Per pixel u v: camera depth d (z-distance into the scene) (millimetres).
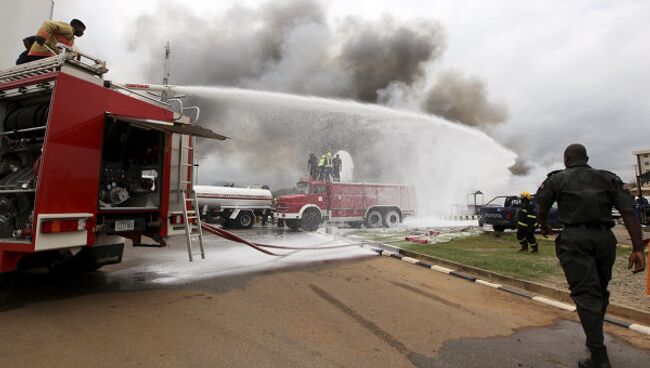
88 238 4188
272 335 3408
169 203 5484
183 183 5723
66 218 3932
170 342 3182
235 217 16297
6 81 4371
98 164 4316
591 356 2805
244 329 3537
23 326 3523
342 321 3857
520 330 3732
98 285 5180
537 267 6672
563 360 3027
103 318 3779
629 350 3318
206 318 3826
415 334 3549
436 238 11766
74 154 4047
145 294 4719
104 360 2809
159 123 4504
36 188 3697
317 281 5645
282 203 15570
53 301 4375
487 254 8320
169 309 4102
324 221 16000
